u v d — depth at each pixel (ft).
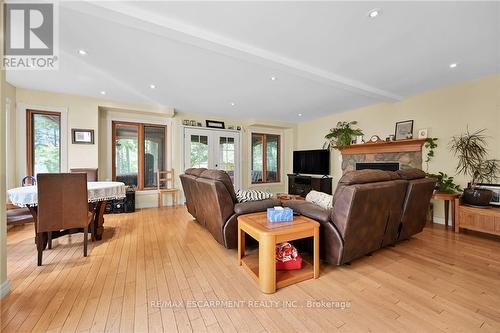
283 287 5.65
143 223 11.63
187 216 13.16
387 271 6.46
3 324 4.29
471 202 9.59
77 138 12.96
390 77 10.27
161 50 8.12
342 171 16.89
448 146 11.37
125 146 15.61
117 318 4.50
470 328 4.24
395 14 5.92
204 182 7.86
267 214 6.66
